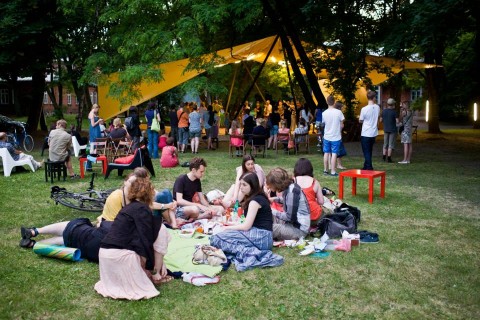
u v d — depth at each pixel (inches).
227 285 193.6
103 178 437.4
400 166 515.8
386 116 548.7
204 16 605.6
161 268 196.2
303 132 653.9
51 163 410.9
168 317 166.7
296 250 235.0
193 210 274.5
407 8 549.3
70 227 224.2
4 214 302.7
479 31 563.8
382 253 231.6
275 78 1109.1
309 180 269.1
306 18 685.3
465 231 270.1
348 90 785.6
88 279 198.1
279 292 187.2
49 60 864.9
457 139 848.3
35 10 780.0
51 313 169.5
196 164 280.8
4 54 763.4
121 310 171.5
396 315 168.4
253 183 226.8
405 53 740.7
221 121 1098.7
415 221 290.8
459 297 182.5
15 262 216.2
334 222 257.1
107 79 703.7
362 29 744.3
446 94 1083.9
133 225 184.7
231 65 1011.3
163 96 1221.1
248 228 224.2
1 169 489.1
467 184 407.5
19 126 781.9
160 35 641.6
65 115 1831.9
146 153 434.6
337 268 211.9
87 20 813.9
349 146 734.5
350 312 170.9
